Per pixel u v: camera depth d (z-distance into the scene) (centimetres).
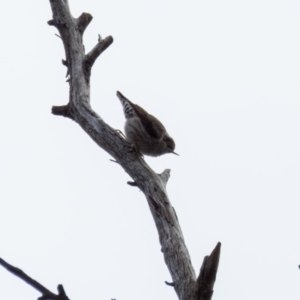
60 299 579
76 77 1262
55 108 1253
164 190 1054
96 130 1166
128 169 1108
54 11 1340
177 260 902
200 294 792
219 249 780
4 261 574
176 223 980
